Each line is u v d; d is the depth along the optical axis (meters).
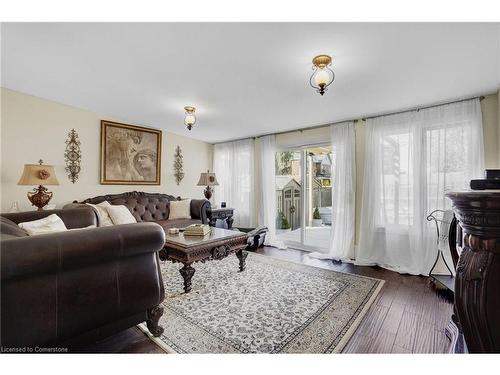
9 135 3.00
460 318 0.54
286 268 3.15
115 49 2.03
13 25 1.74
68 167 3.52
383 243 3.36
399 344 1.63
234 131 4.64
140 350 1.54
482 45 1.83
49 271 1.18
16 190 3.05
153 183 4.56
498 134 2.62
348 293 2.42
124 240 1.40
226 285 2.57
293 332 1.75
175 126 4.43
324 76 2.08
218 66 2.26
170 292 2.40
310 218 4.54
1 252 1.03
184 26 1.72
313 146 4.33
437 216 2.92
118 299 1.43
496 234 0.49
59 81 2.69
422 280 2.80
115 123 4.01
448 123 2.92
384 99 2.91
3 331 1.08
